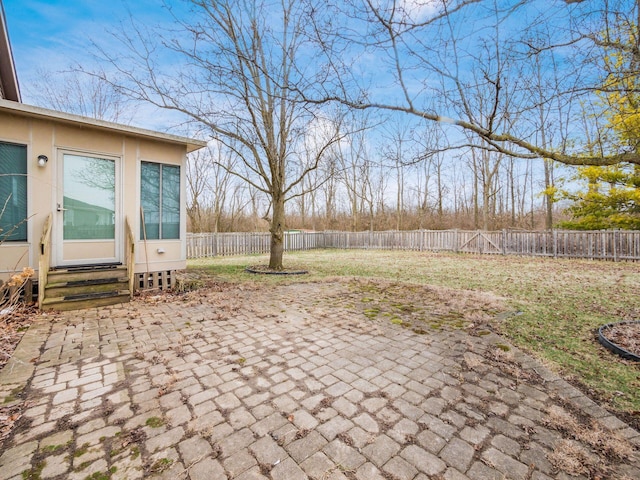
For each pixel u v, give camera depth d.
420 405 2.35
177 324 4.25
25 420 2.15
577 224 12.68
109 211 6.15
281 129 8.80
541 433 2.03
